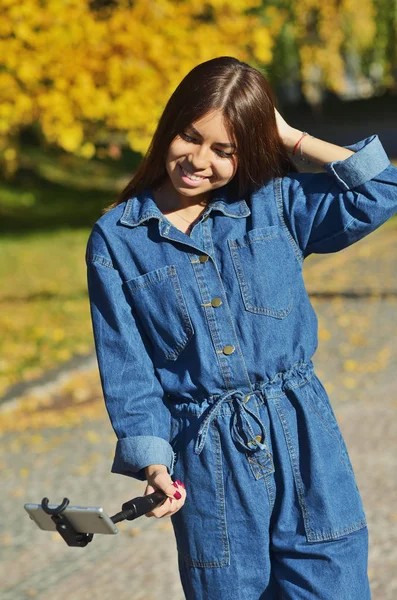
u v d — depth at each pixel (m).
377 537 5.70
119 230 3.09
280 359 3.04
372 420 8.03
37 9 12.25
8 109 12.48
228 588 3.05
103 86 12.96
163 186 3.17
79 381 10.58
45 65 12.55
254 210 3.08
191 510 3.05
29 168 30.45
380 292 13.54
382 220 3.04
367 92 47.00
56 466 7.84
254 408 3.01
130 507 2.74
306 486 3.02
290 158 3.20
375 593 4.98
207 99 2.92
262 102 2.99
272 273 3.03
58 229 23.75
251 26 15.06
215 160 2.97
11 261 19.91
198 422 3.03
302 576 3.01
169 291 3.03
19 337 12.91
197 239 3.05
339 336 11.27
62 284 17.03
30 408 9.73
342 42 31.97
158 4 13.63
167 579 5.47
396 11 32.00
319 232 3.09
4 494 7.32
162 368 3.09
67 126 12.76
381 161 3.04
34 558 6.06
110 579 5.57
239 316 3.01
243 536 3.03
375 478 6.69
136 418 2.99
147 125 12.94
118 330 3.05
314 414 3.06
